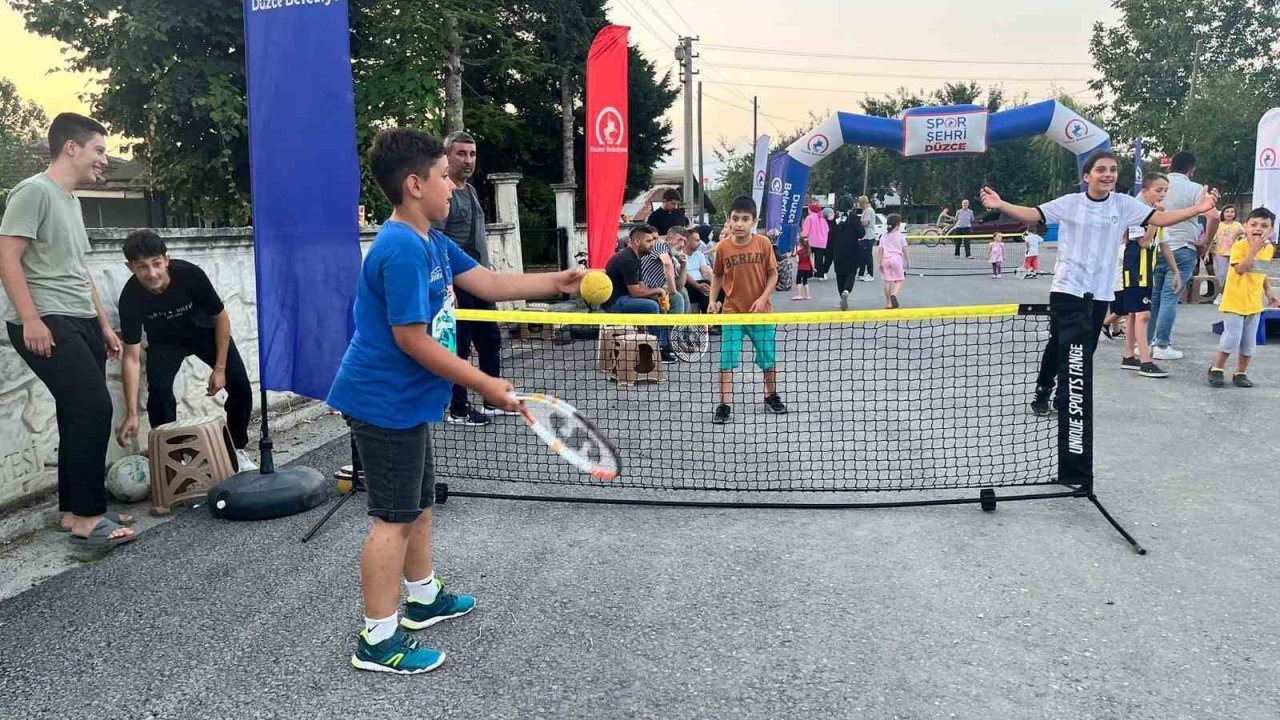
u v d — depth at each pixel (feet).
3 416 14.26
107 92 45.60
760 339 21.11
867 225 67.36
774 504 14.53
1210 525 13.39
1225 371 25.77
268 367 15.25
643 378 26.78
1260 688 8.75
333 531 14.02
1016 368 26.94
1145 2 144.46
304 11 14.33
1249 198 96.27
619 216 31.89
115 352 14.90
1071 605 10.73
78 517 13.61
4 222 12.49
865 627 10.27
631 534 13.60
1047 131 46.16
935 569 11.94
